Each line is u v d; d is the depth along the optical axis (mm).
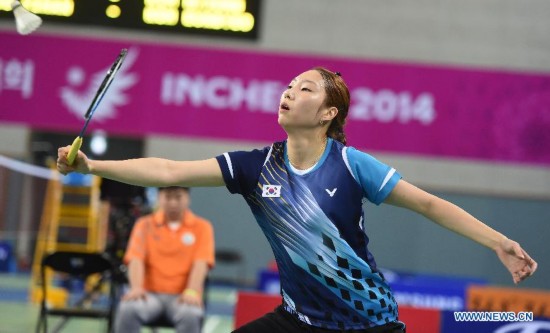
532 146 25109
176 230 12820
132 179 6535
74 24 22562
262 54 25109
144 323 12328
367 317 6672
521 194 28250
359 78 25203
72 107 24766
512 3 27578
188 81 24953
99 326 18156
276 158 6766
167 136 24828
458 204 28328
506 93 25219
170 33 22625
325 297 6680
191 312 12203
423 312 12242
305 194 6598
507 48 27469
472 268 28641
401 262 28844
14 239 28203
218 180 6766
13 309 19922
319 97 6680
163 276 12648
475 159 25125
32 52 24844
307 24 27547
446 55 27469
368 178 6582
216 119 24938
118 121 24797
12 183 27672
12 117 24734
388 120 25109
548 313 17078
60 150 6195
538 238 28109
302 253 6645
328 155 6680
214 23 22656
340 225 6562
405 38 27531
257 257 29000
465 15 27531
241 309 12664
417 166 28453
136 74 24891
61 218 22500
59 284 23000
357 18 27609
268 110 24984
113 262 13977
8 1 22750
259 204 6789
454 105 25156
